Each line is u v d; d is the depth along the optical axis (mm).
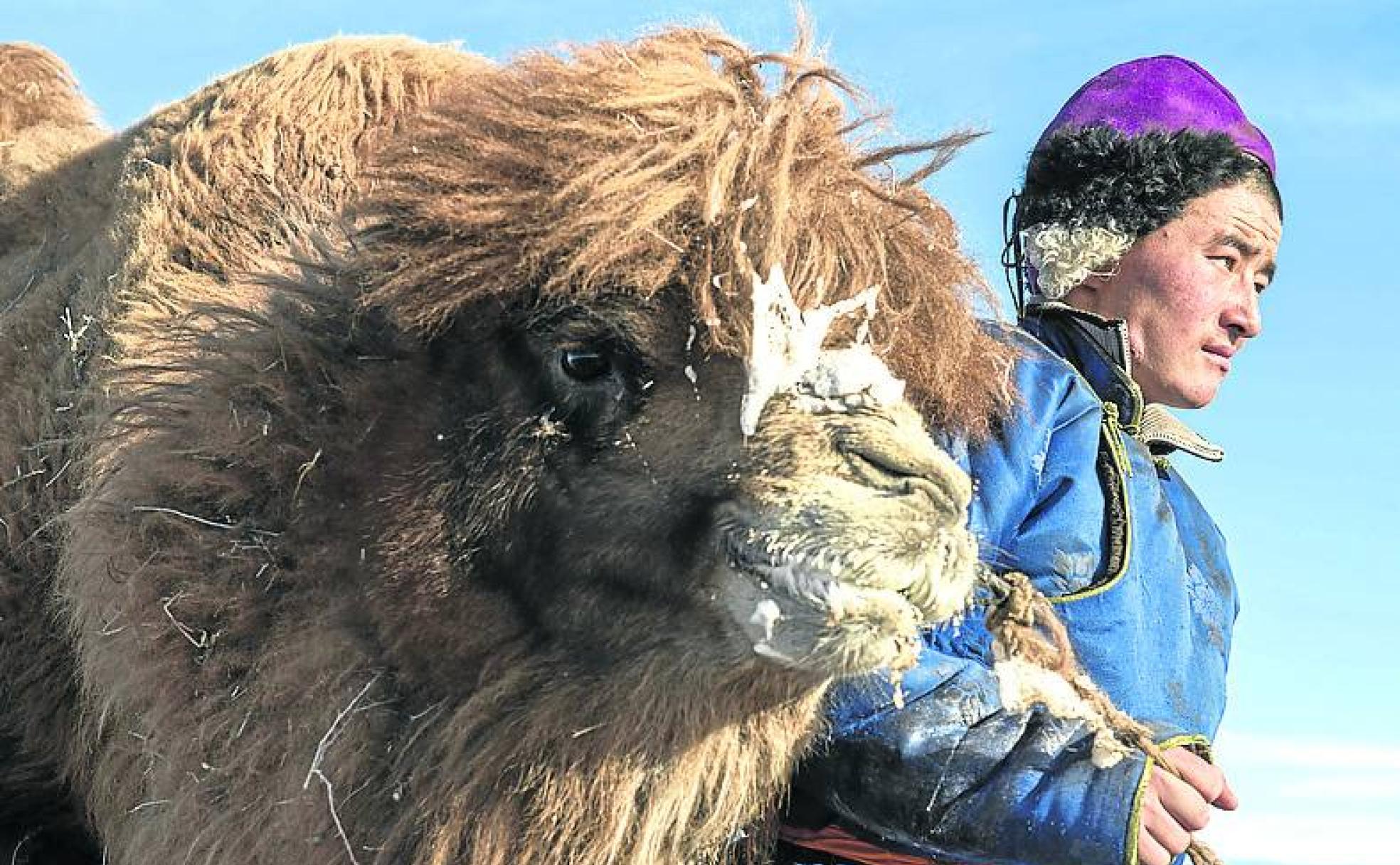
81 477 4055
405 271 3510
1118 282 4141
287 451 3633
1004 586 3377
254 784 3604
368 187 3781
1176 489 4117
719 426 3227
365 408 3582
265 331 3748
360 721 3539
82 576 3828
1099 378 4016
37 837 4258
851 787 3436
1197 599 3963
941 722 3359
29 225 5078
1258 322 4156
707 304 3240
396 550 3484
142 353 4016
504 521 3418
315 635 3572
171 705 3688
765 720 3457
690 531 3229
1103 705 3379
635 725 3396
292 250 3961
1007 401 3656
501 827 3475
